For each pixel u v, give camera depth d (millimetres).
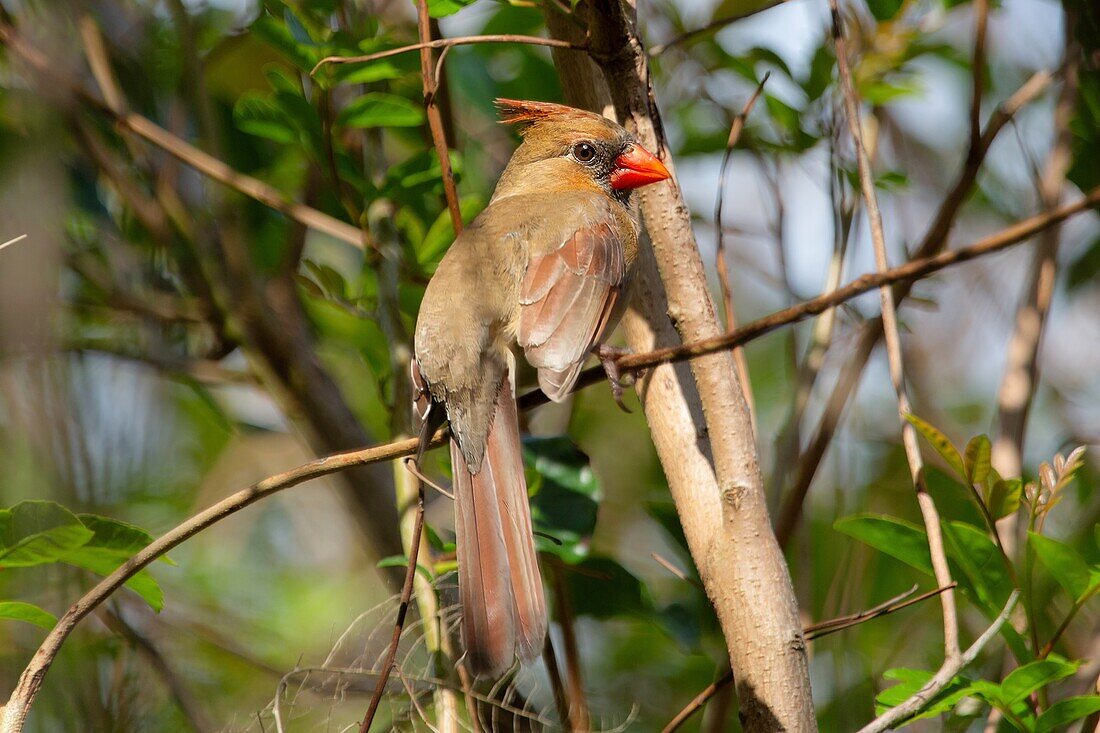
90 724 8773
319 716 7449
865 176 6719
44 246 9141
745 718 6133
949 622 6234
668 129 11305
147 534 6621
